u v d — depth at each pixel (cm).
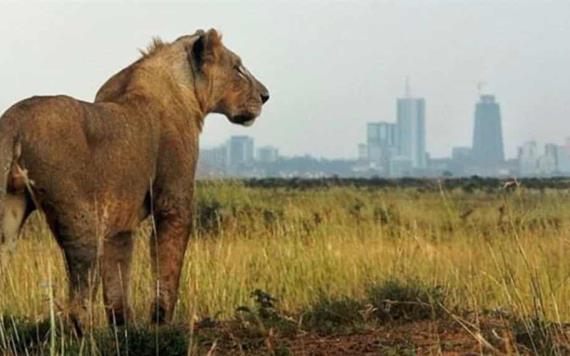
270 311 1325
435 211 3222
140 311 1410
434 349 1131
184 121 1330
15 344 1130
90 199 1146
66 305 1140
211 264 1641
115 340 1098
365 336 1234
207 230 2305
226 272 1609
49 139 1103
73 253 1139
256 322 1283
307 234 2159
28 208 1122
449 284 1563
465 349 1138
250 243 2038
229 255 1700
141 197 1247
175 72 1352
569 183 5431
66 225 1129
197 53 1384
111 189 1181
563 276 1568
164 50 1364
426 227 2666
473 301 1410
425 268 1722
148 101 1288
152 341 1117
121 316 1254
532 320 1216
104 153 1170
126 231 1249
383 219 2944
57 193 1115
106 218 1172
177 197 1306
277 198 3366
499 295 1460
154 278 1311
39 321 1199
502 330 1182
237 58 1437
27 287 1371
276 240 2003
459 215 3023
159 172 1288
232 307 1491
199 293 1494
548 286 1451
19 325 1166
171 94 1330
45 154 1101
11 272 1392
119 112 1219
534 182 5841
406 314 1360
